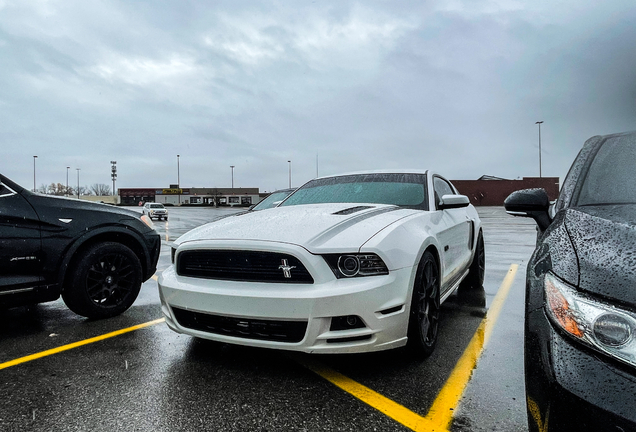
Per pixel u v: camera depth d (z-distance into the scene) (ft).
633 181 6.52
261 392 7.38
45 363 8.79
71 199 11.96
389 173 12.93
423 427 6.18
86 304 11.66
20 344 10.02
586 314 4.07
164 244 35.55
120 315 12.64
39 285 10.77
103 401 7.08
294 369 8.39
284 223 8.63
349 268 7.47
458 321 11.66
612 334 3.84
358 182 12.78
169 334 10.75
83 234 11.65
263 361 8.84
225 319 7.81
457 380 7.79
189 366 8.58
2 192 10.40
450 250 11.25
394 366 8.46
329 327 7.20
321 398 7.13
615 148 7.47
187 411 6.72
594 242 4.85
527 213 7.75
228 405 6.91
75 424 6.34
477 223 15.51
